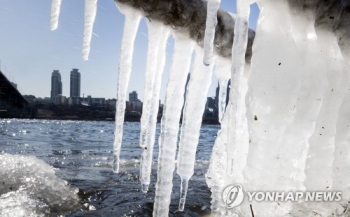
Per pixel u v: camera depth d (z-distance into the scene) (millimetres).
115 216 3475
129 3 1921
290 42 1665
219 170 3076
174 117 2219
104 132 29875
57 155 9875
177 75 2176
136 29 2064
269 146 1743
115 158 2312
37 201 3650
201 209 3834
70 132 27188
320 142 1853
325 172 1859
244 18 1697
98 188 4836
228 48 2137
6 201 3492
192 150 2410
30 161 5184
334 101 1823
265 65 1686
